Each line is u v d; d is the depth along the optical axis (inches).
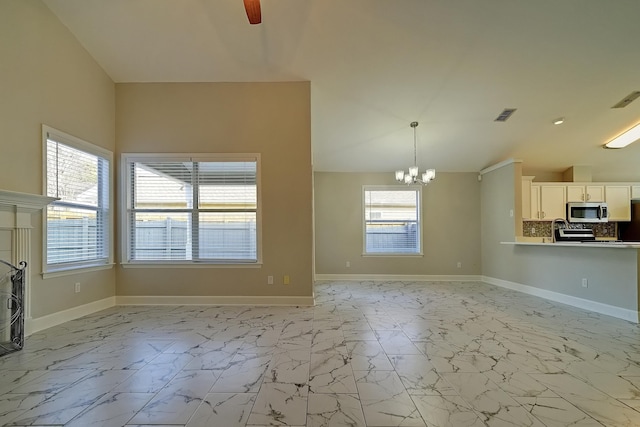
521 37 134.6
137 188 171.3
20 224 115.7
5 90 113.3
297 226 167.8
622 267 141.6
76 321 137.4
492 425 63.2
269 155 168.1
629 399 72.9
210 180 171.0
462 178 260.8
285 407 69.9
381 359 96.2
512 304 171.5
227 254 170.4
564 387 78.5
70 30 139.2
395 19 130.1
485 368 89.6
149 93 168.9
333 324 133.3
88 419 65.6
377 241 264.2
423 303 174.1
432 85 163.3
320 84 167.0
